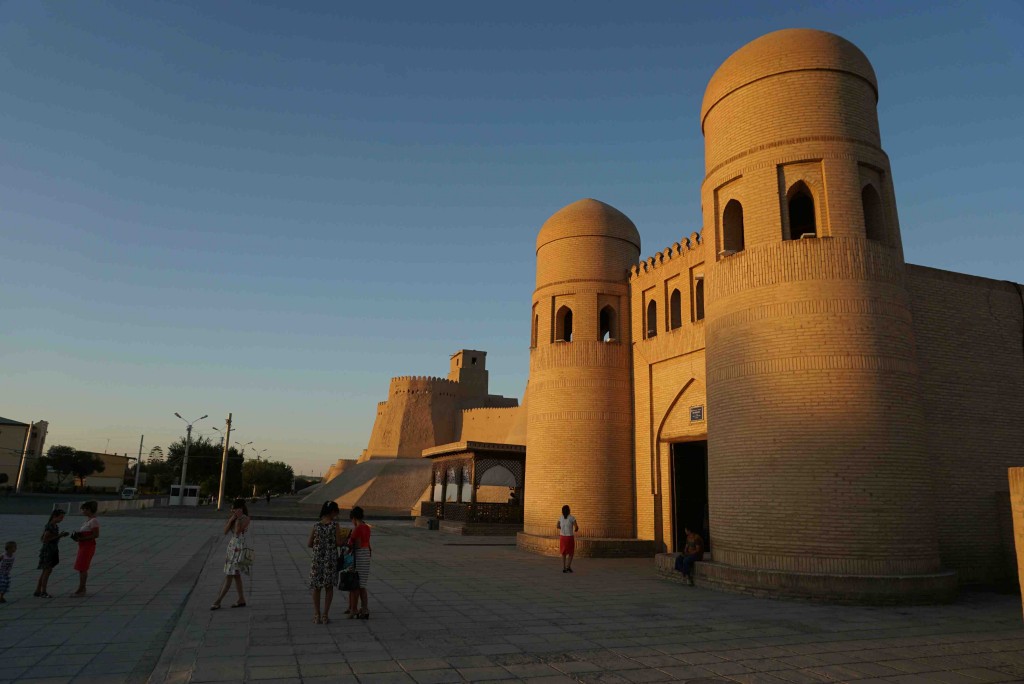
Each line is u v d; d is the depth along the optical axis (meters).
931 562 10.09
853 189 11.33
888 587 9.48
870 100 12.16
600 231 18.55
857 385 10.38
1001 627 7.90
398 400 65.75
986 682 5.51
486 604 8.93
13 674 5.49
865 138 11.73
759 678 5.52
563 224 18.81
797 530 10.22
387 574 11.97
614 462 17.03
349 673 5.42
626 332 18.03
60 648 6.41
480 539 20.73
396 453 62.34
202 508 44.66
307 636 6.77
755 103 12.19
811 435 10.40
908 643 6.95
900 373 10.64
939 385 12.70
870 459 10.11
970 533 12.30
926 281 13.06
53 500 48.41
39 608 8.45
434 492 30.28
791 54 11.98
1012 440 13.18
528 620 7.84
